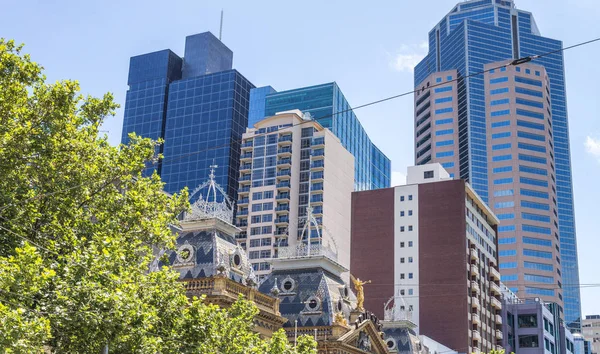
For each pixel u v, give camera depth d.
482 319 164.25
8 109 44.78
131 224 50.78
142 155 52.84
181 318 48.50
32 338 35.62
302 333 80.38
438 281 159.25
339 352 78.44
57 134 48.56
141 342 42.25
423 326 156.38
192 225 72.25
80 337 41.09
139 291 46.59
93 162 50.72
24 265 37.31
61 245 45.47
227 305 65.94
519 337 179.00
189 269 68.88
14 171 45.78
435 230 164.00
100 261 42.00
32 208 45.88
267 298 74.00
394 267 164.75
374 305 163.00
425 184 169.00
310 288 83.06
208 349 48.47
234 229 74.19
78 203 49.56
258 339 57.91
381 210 171.00
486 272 174.38
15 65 46.44
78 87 47.88
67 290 39.16
